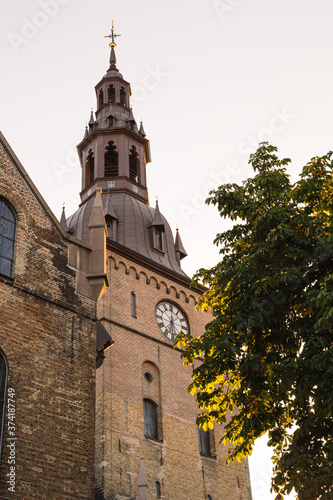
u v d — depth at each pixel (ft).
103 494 114.93
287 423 59.98
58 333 60.39
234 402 60.80
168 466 128.47
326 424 53.47
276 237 57.16
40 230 63.41
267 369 56.29
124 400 128.98
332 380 50.98
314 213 62.03
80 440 57.57
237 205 63.93
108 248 146.20
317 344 52.75
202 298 66.44
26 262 60.80
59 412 57.21
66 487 54.85
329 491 47.88
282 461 53.93
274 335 59.82
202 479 132.98
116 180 171.73
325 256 55.77
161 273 154.30
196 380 60.54
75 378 59.77
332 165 63.05
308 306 54.24
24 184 64.03
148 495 121.70
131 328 139.54
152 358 140.15
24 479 52.49
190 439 136.36
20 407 54.75
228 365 59.06
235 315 58.75
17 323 57.62
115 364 131.85
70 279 63.98
